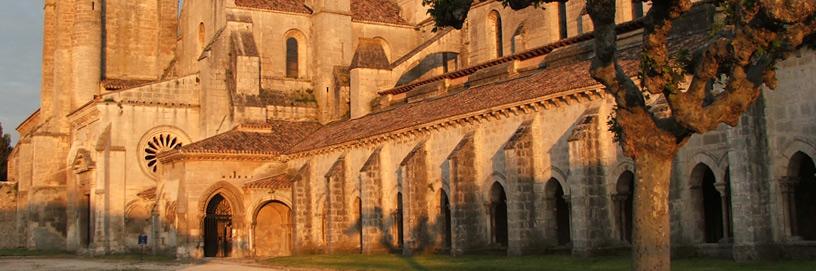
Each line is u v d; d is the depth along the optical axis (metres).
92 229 65.69
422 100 57.06
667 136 16.17
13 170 93.75
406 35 75.44
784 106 30.56
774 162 30.83
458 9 18.38
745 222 30.17
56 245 75.12
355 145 53.75
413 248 46.56
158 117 66.88
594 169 36.69
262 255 58.75
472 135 44.28
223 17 67.69
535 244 40.09
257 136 62.31
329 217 53.72
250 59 65.56
